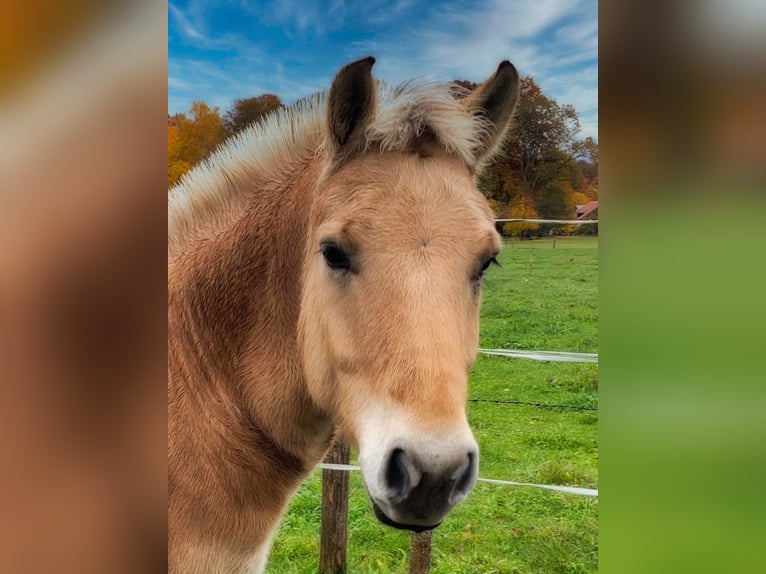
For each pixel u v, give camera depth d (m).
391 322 0.80
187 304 1.03
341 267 0.87
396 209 0.84
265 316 1.02
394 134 0.89
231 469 1.01
